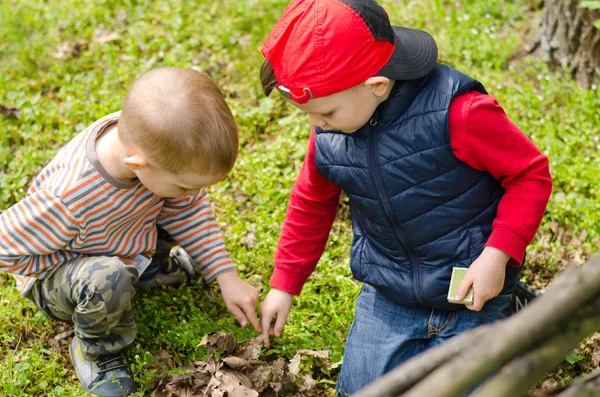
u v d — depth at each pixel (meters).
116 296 2.79
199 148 2.46
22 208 2.72
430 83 2.45
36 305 3.09
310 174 2.84
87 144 2.74
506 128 2.42
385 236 2.71
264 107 4.34
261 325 3.05
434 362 1.33
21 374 2.93
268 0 5.14
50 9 5.16
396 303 2.88
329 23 2.25
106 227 2.82
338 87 2.28
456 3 5.12
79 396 2.89
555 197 3.73
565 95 4.38
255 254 3.51
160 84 2.52
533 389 2.88
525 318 1.21
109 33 5.00
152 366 3.01
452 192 2.54
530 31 4.82
